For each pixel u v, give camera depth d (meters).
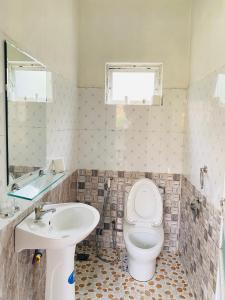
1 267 1.00
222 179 1.37
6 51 1.01
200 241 1.73
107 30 2.29
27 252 1.27
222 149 1.38
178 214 2.40
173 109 2.31
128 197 2.24
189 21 2.23
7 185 1.07
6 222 1.04
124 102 2.45
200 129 1.82
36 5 1.31
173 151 2.35
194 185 1.93
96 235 2.46
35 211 1.23
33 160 1.35
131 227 2.14
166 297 1.82
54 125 1.68
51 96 1.60
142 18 2.26
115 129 2.37
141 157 2.38
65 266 1.38
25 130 1.24
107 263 2.23
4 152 1.04
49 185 1.24
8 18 1.03
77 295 1.81
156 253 1.88
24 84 1.21
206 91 1.71
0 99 1.00
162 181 2.38
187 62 2.26
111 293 1.85
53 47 1.60
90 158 2.41
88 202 2.46
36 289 1.42
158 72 2.40
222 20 1.44
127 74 2.45
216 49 1.53
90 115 2.37
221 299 1.29
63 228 1.43
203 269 1.64
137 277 2.00
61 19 1.76
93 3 2.27
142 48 2.28
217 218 1.42
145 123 2.34
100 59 2.31
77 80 2.29
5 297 1.04
